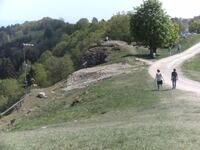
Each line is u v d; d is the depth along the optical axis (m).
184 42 140.50
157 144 24.45
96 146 25.92
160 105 47.59
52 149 26.70
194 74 76.44
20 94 143.25
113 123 39.66
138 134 28.08
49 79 184.88
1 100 144.50
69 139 29.53
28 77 172.12
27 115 68.12
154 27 112.88
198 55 110.38
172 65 91.12
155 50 114.56
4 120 71.12
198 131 27.72
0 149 27.69
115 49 126.38
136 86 63.38
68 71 187.25
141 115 43.03
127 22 162.38
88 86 75.25
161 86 61.75
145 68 85.81
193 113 39.34
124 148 24.47
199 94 54.09
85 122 45.28
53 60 193.50
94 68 97.44
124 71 85.19
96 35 196.62
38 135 33.81
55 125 47.78
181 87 60.66
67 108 61.31
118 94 58.75
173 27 118.06
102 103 55.12
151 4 114.38
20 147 27.97
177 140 25.11
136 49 125.94
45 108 69.06
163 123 32.94
